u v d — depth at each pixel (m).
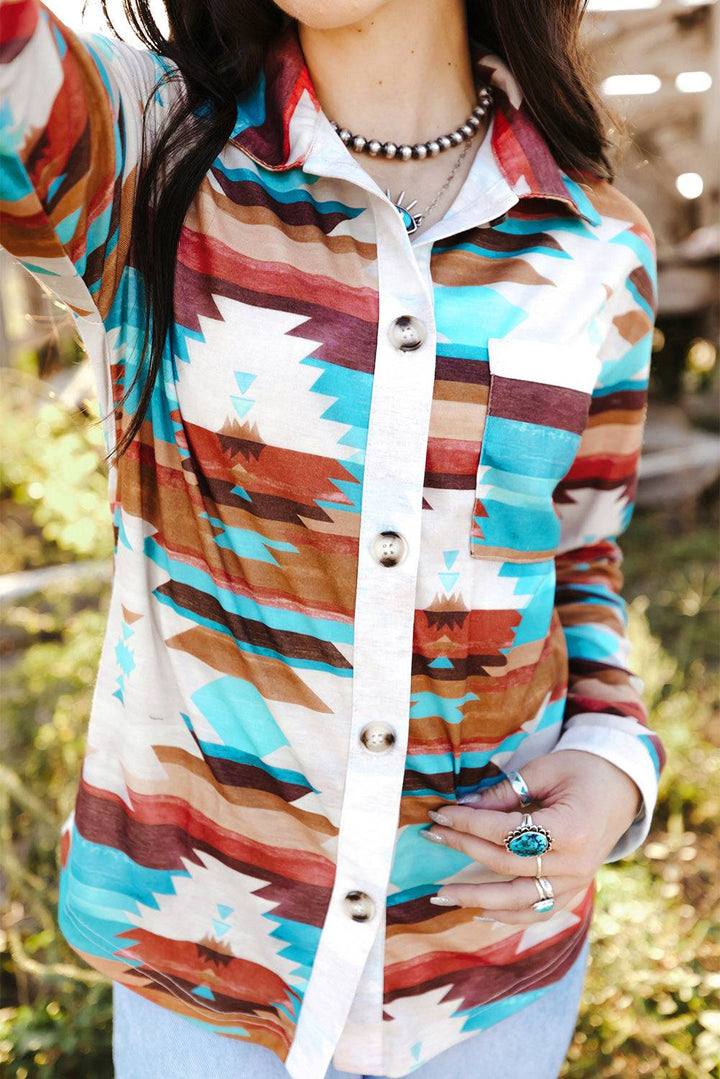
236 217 1.03
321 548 1.04
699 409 5.57
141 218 1.01
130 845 1.19
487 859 1.12
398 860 1.16
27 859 2.68
